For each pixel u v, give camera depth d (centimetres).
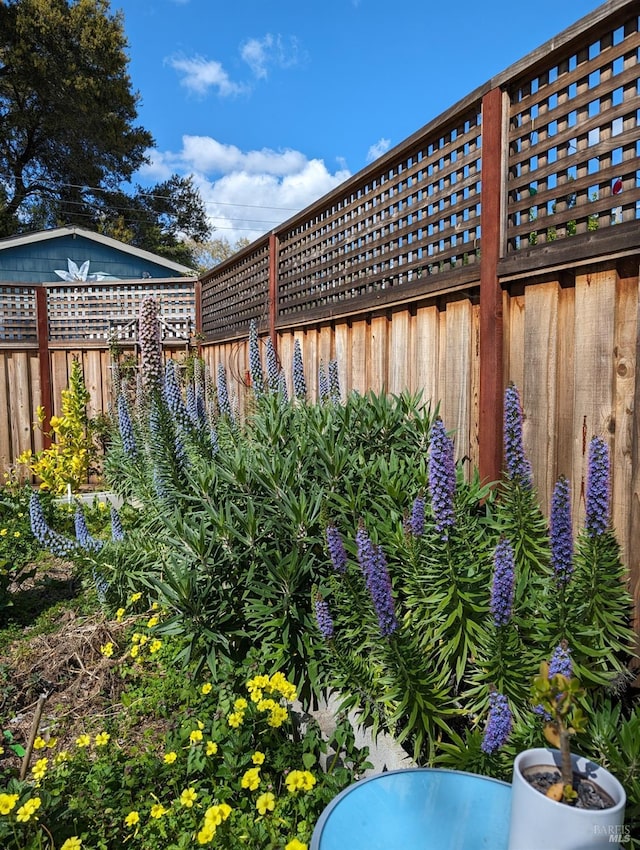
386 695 201
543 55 228
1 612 337
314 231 471
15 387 724
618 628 184
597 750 161
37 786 196
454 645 200
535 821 91
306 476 289
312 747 209
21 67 2041
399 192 348
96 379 748
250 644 273
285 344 542
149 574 304
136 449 446
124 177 2605
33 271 1378
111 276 1476
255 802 190
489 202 264
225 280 713
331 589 240
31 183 2403
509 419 209
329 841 107
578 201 222
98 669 278
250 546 264
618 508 208
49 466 616
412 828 111
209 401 562
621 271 206
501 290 262
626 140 200
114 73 2295
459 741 176
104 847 173
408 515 246
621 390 206
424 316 333
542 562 215
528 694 181
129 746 225
